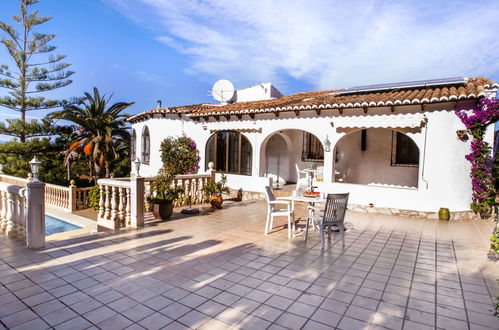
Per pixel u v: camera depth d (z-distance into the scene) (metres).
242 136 14.69
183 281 4.67
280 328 3.44
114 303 3.93
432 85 11.61
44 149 23.61
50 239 6.72
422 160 10.19
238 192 13.69
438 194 9.99
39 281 4.55
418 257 6.14
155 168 16.72
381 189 10.86
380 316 3.76
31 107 23.61
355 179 14.22
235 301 4.07
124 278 4.72
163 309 3.81
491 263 5.82
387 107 10.66
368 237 7.66
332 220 6.70
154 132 16.80
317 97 14.83
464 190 9.89
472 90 9.66
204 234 7.44
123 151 26.17
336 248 6.63
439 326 3.57
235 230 7.93
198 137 15.77
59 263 5.28
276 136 16.75
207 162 15.73
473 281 4.94
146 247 6.29
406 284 4.77
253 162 14.05
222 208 11.12
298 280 4.82
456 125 9.77
